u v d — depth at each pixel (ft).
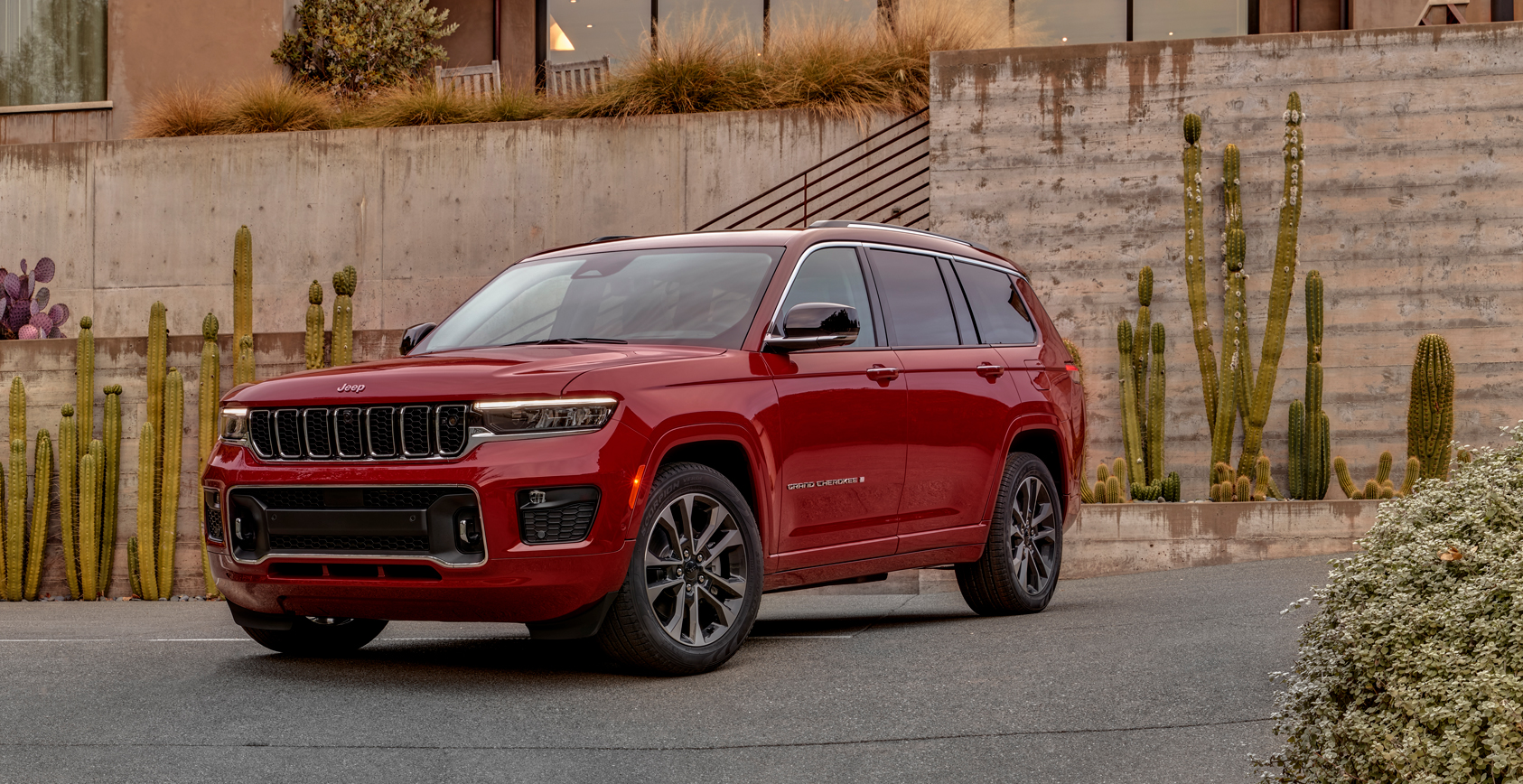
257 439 16.52
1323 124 40.24
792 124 46.55
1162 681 15.33
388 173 48.75
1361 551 10.25
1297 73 40.29
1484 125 39.70
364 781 11.50
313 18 57.16
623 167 47.44
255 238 49.52
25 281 43.11
